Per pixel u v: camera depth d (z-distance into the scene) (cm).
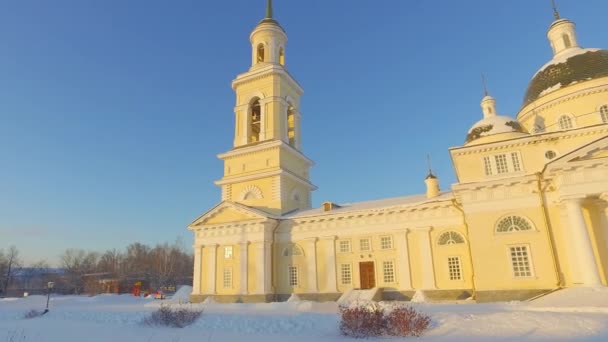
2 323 2309
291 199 4219
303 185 4541
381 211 3334
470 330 1391
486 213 2686
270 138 4247
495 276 2556
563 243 2444
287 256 3716
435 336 1345
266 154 4184
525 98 3356
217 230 3997
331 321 1692
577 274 2323
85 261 10669
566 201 2328
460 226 3011
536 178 2567
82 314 2581
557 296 2105
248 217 3812
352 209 3584
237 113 4594
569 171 2359
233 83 4697
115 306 3559
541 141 2756
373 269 3288
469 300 2697
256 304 2983
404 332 1378
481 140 2980
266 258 3656
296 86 4834
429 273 3025
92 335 1670
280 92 4506
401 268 3158
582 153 2319
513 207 2622
